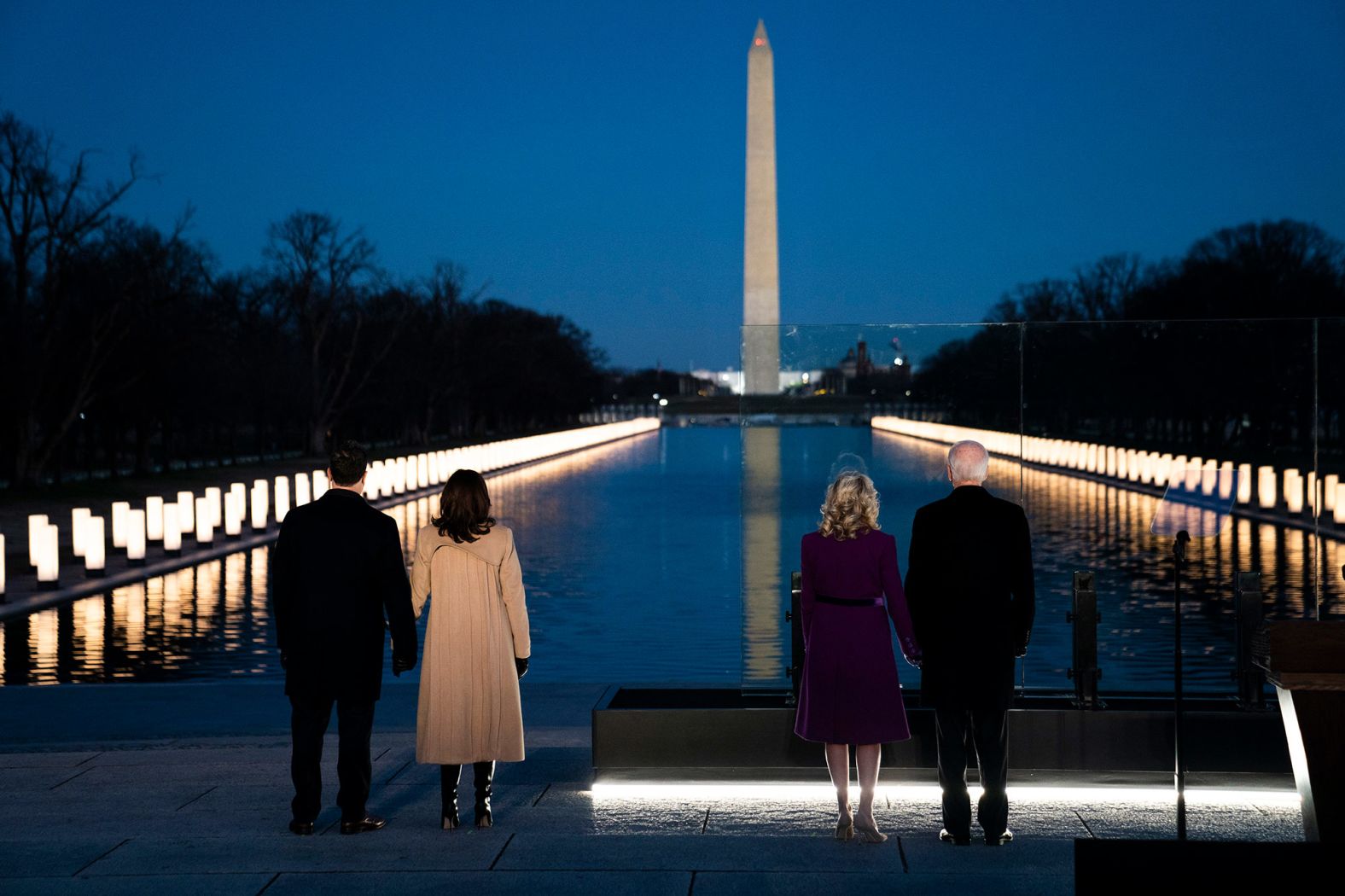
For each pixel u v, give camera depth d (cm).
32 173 5428
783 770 1038
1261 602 1104
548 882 782
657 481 5844
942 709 886
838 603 898
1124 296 10362
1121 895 513
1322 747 753
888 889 766
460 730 902
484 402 11900
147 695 1456
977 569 884
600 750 1040
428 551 917
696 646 2025
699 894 758
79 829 908
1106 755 1036
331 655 895
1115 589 1118
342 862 826
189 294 6712
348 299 9100
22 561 3112
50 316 5566
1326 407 1109
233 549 3378
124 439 8062
